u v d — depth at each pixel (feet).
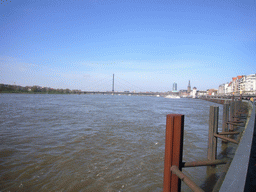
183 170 21.83
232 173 7.30
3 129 43.47
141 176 20.99
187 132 43.27
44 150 29.01
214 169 21.88
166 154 10.41
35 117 64.18
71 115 72.23
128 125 51.96
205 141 35.60
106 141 34.78
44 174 21.18
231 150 29.14
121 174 21.40
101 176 20.86
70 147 30.78
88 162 24.72
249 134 14.19
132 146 32.04
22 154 27.12
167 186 10.27
